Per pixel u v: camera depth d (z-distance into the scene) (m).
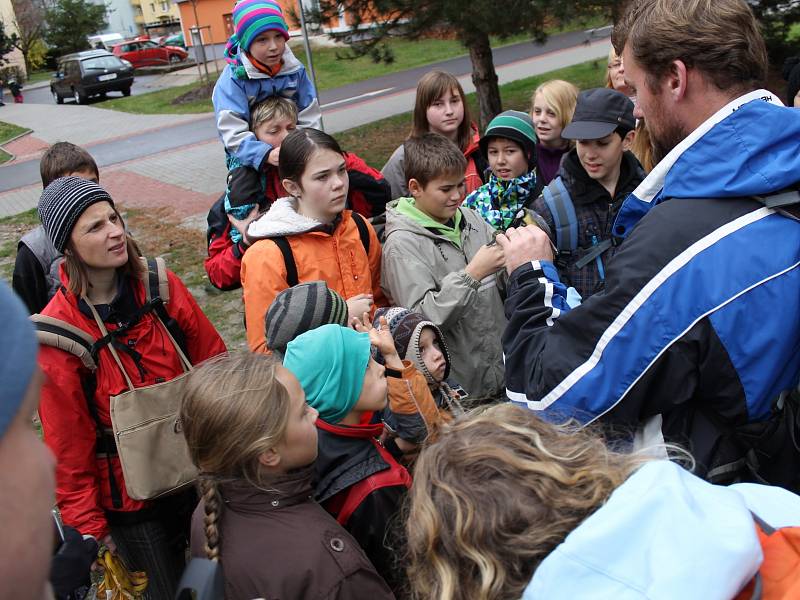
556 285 1.64
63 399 2.25
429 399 2.21
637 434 1.42
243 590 1.47
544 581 0.81
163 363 2.39
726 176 1.31
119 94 26.39
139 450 2.28
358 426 1.87
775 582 0.84
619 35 1.54
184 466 2.36
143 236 8.52
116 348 2.32
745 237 1.29
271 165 3.46
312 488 1.76
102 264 2.27
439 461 0.98
